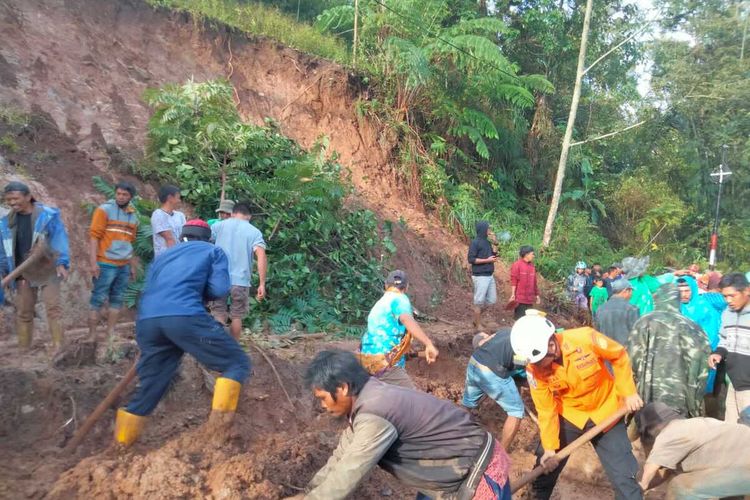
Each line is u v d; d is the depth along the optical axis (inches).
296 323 313.7
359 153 475.5
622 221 767.7
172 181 329.7
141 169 321.7
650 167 862.5
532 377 161.9
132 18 403.5
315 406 224.7
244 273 231.5
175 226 250.2
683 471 165.8
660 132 878.4
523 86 605.0
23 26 342.0
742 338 214.2
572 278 507.2
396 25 517.3
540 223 619.8
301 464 176.4
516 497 199.6
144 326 162.4
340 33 565.9
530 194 662.5
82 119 328.5
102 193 295.6
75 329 243.6
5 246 201.5
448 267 458.9
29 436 173.3
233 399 173.2
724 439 160.1
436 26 539.8
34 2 358.9
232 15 474.0
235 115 362.3
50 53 343.0
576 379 155.1
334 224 371.2
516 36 673.6
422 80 486.9
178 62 410.9
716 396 243.9
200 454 167.5
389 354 201.6
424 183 502.0
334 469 110.2
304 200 350.0
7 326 227.5
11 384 180.2
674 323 197.6
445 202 505.4
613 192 776.3
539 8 697.6
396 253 425.7
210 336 165.3
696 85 850.1
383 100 510.0
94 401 187.3
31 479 156.6
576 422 162.2
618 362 154.8
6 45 325.4
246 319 295.1
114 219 218.7
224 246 231.3
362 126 485.1
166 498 148.8
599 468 220.5
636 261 323.0
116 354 209.2
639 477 209.2
